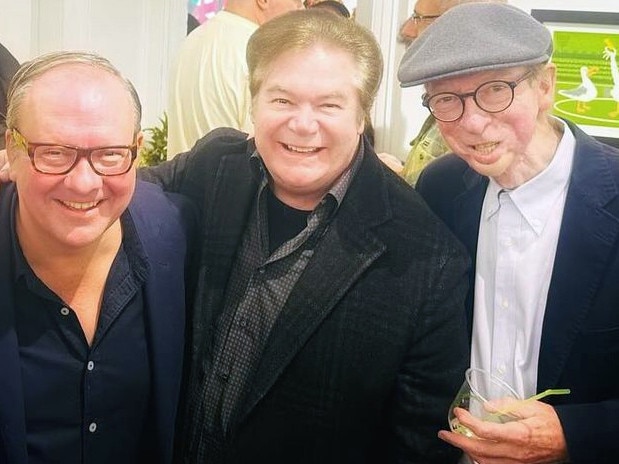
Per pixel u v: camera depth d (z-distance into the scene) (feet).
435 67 3.96
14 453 3.73
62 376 3.93
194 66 7.89
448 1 6.33
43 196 3.52
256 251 4.47
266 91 4.03
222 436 4.39
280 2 7.79
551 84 4.19
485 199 4.70
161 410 4.25
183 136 8.16
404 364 4.33
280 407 4.27
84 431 4.05
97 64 3.65
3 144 7.29
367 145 4.58
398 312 4.19
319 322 4.17
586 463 4.02
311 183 4.11
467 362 4.40
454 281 4.27
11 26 12.63
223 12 7.99
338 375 4.21
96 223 3.67
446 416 4.32
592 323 4.16
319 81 3.89
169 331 4.24
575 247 4.19
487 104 4.00
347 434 4.33
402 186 4.56
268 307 4.33
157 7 14.84
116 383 4.10
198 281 4.56
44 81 3.47
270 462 4.35
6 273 3.79
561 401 4.33
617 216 4.12
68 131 3.41
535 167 4.33
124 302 4.07
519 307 4.45
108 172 3.55
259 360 4.27
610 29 6.81
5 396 3.69
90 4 13.48
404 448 4.39
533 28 4.01
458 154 4.33
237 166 4.79
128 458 4.33
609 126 6.98
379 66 4.12
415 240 4.28
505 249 4.50
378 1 7.85
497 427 3.92
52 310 3.86
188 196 4.95
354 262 4.21
